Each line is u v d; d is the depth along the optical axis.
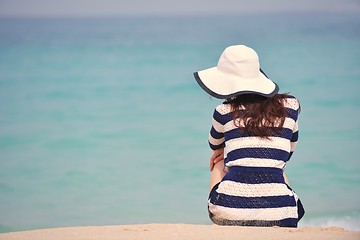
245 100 6.46
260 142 6.29
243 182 6.23
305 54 36.62
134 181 15.41
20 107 25.17
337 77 28.89
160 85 29.05
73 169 16.62
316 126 20.14
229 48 6.61
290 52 37.66
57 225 12.48
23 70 33.53
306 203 13.13
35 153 18.42
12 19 74.50
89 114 23.91
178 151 18.44
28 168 16.73
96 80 30.62
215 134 6.58
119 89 28.48
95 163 17.25
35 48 42.53
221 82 6.54
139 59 36.91
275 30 52.31
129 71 32.84
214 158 6.76
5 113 24.09
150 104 25.31
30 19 74.38
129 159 17.62
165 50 40.81
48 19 74.12
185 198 14.01
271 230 5.88
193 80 30.06
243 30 53.78
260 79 6.55
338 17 64.75
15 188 14.91
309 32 48.97
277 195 6.19
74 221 12.70
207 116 23.09
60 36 50.09
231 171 6.30
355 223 11.80
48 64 35.34
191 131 20.95
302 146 17.78
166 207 13.41
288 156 6.56
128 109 24.61
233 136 6.37
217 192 6.29
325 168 15.71
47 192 14.59
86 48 42.12
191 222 12.43
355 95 24.94
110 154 18.27
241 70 6.49
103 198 14.07
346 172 15.38
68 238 5.71
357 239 5.55
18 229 12.21
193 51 40.44
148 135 20.56
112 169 16.56
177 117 22.97
